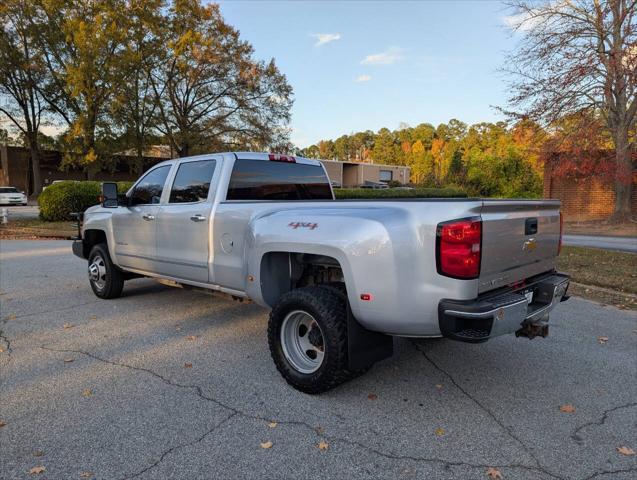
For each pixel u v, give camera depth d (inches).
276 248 155.1
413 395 147.0
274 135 1396.4
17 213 1035.3
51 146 1409.9
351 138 5290.4
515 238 138.3
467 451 116.3
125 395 145.4
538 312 144.5
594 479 105.9
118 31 1048.8
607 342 197.3
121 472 107.1
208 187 193.3
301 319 152.6
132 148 1286.9
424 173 2711.6
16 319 225.9
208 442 119.5
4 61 1201.4
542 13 611.5
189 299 266.4
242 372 163.9
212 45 1252.5
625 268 354.6
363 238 132.8
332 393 147.7
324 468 109.1
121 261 245.9
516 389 151.6
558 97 614.9
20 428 125.6
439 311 124.0
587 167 681.6
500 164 1412.4
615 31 559.2
